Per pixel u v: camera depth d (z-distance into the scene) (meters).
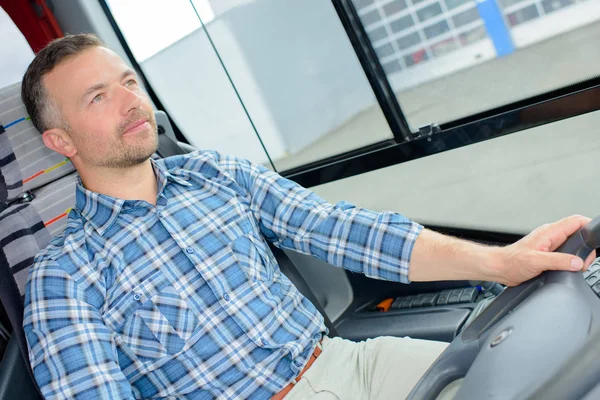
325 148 2.25
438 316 1.36
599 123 1.60
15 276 1.18
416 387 0.75
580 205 1.71
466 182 1.84
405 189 2.01
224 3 2.21
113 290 1.07
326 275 1.58
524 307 0.69
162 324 1.06
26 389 1.06
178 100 2.56
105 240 1.11
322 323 1.18
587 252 0.75
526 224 1.79
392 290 1.56
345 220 1.10
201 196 1.19
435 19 1.84
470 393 0.62
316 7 2.03
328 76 2.13
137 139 1.12
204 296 1.08
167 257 1.10
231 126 2.48
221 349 1.06
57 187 1.29
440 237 0.99
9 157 1.25
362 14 1.91
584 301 0.63
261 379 1.06
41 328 1.03
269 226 1.20
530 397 0.53
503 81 1.80
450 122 1.88
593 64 1.65
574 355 0.53
